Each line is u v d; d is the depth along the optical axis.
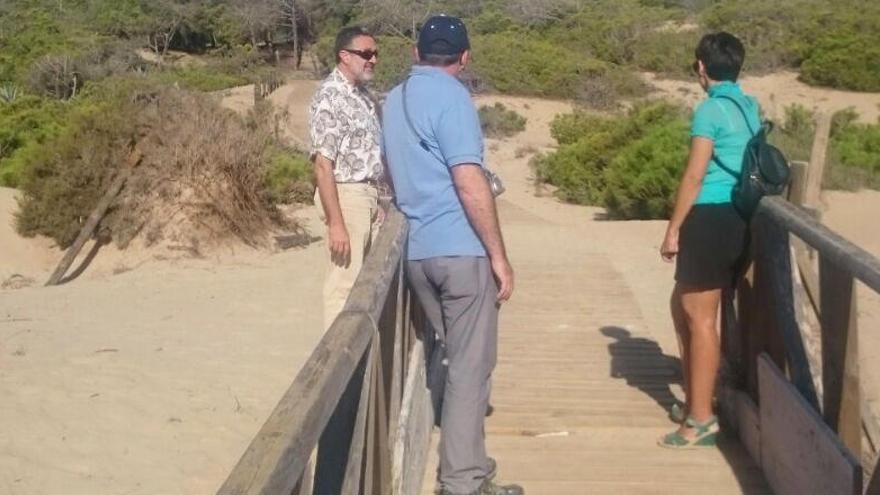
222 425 8.27
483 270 4.82
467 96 4.81
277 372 9.59
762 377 5.43
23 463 7.41
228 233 15.96
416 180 4.79
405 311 5.29
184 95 17.02
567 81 47.47
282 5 68.38
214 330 11.14
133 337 10.85
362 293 3.74
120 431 8.07
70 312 12.33
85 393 8.89
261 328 11.21
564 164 24.77
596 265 12.76
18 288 14.43
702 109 5.52
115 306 12.62
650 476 5.58
